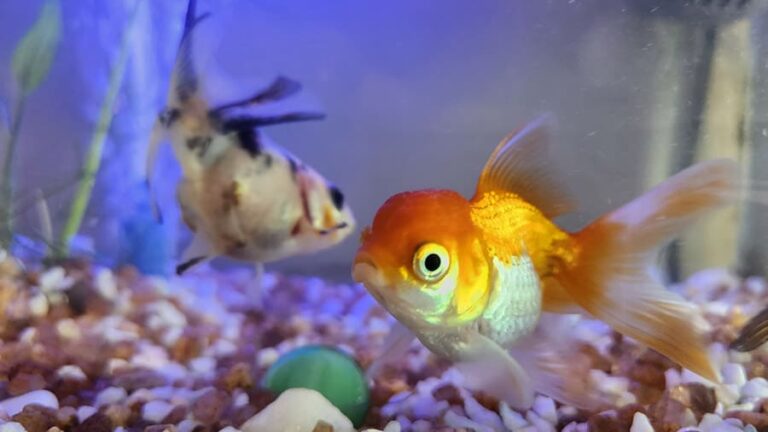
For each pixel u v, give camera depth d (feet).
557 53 1.09
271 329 0.88
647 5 1.04
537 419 0.58
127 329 0.86
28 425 0.56
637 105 1.06
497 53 1.13
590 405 0.52
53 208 1.19
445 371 0.69
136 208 1.17
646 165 1.05
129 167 1.18
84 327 0.85
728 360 0.70
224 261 1.34
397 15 1.16
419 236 0.42
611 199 1.05
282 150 0.78
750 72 1.03
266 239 0.77
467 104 1.16
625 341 0.72
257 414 0.55
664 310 0.47
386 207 0.43
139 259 1.15
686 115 1.05
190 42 0.74
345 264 1.27
